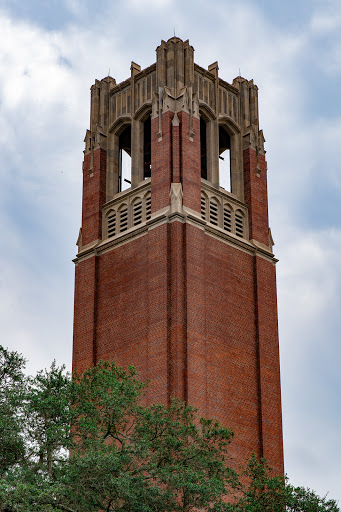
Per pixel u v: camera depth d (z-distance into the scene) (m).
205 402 78.50
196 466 64.75
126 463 61.38
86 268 88.94
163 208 84.31
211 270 84.19
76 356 86.38
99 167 92.56
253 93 96.38
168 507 61.88
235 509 63.59
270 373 85.50
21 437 60.50
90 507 59.75
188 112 88.00
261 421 83.12
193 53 91.88
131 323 83.12
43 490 57.03
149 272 82.75
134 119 92.19
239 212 90.75
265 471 75.81
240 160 93.25
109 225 90.31
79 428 63.62
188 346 79.00
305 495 68.62
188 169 85.69
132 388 65.12
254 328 86.25
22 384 62.97
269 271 89.44
